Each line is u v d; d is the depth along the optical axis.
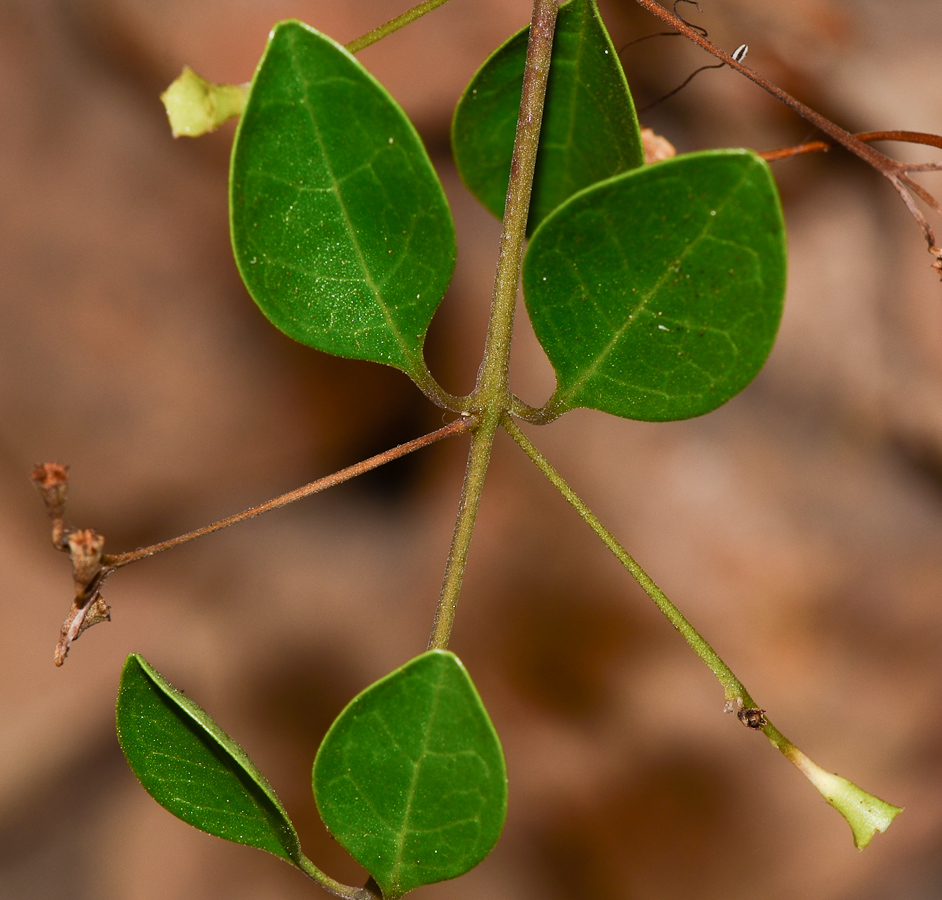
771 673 0.79
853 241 0.77
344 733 0.35
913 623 0.79
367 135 0.35
